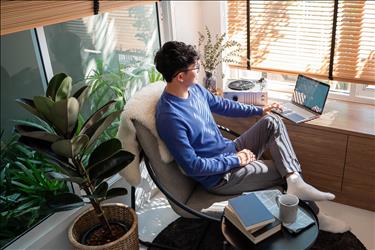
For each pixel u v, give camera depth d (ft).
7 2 5.08
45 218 6.52
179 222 7.68
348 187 7.57
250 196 5.44
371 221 7.30
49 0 5.64
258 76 9.37
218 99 7.38
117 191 5.89
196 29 9.16
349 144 7.19
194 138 6.31
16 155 7.01
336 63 7.92
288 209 5.12
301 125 7.55
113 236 6.14
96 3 6.45
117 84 7.91
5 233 6.31
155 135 6.19
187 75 6.04
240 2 8.57
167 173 6.40
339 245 6.76
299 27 8.11
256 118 8.09
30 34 6.75
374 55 7.46
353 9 7.39
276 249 4.94
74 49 7.07
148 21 8.48
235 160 6.39
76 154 5.35
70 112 5.07
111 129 7.42
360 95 8.22
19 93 7.50
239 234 5.24
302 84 8.10
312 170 7.88
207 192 6.68
